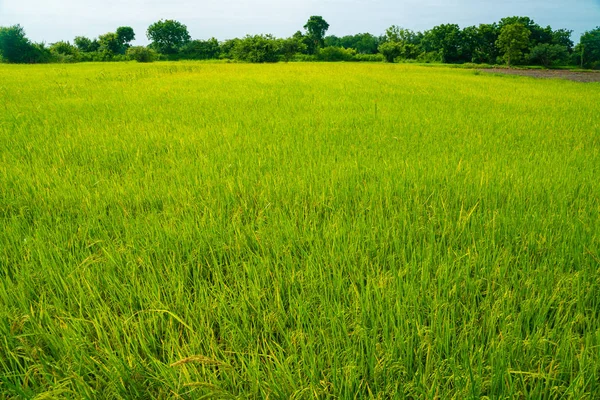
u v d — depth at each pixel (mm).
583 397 1432
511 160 4520
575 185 3510
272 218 2918
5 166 4133
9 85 12734
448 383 1561
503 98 10617
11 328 1714
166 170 4156
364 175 3891
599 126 6582
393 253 2445
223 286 2057
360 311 1921
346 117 7121
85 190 3445
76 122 6617
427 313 1905
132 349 1709
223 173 3924
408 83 15391
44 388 1524
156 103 8719
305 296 2037
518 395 1448
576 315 1820
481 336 1768
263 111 7707
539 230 2697
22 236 2701
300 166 4230
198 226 2799
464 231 2713
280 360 1617
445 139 5562
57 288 2090
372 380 1555
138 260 2354
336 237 2609
